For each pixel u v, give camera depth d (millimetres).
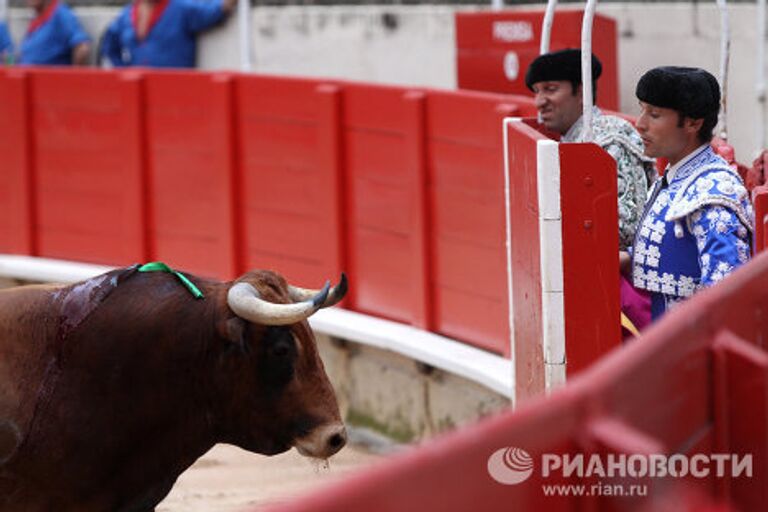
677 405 5801
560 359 9031
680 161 8656
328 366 15953
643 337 5578
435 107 14617
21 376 8328
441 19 18906
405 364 14852
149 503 8586
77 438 8281
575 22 15703
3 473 8312
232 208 17516
